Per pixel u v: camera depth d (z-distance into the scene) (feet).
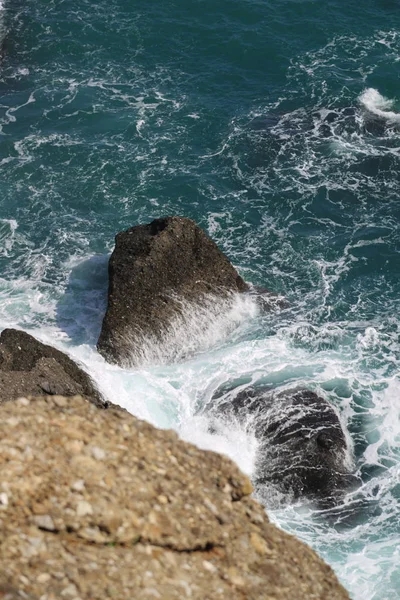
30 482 51.42
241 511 56.44
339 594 55.31
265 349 134.51
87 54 206.39
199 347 134.82
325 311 142.10
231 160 174.60
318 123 184.34
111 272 138.41
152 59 204.54
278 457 114.42
